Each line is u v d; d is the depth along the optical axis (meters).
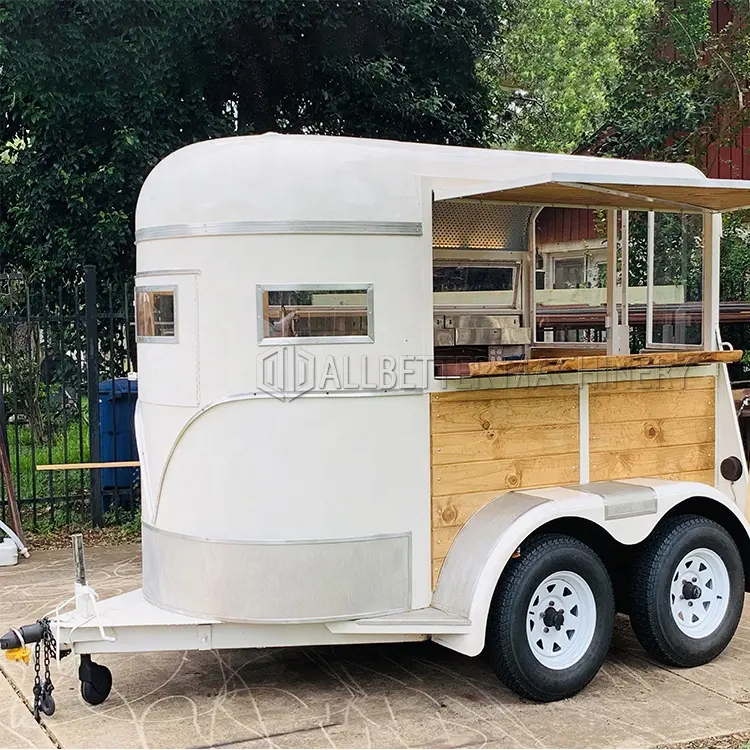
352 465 4.02
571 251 5.71
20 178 9.71
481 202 4.87
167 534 4.17
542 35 20.31
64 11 8.96
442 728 3.88
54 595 5.86
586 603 4.28
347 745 3.72
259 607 3.96
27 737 3.84
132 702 4.19
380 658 4.73
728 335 8.96
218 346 4.00
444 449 4.22
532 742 3.73
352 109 11.52
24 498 8.08
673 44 10.69
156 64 9.26
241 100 11.35
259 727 3.90
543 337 5.79
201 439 4.05
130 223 9.53
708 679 4.44
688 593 4.58
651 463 4.86
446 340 5.29
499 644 4.03
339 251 3.99
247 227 3.94
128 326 7.90
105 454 7.92
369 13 11.00
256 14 9.95
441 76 11.85
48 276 9.54
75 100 9.02
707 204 4.89
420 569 4.16
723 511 4.80
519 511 4.16
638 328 5.39
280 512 3.96
